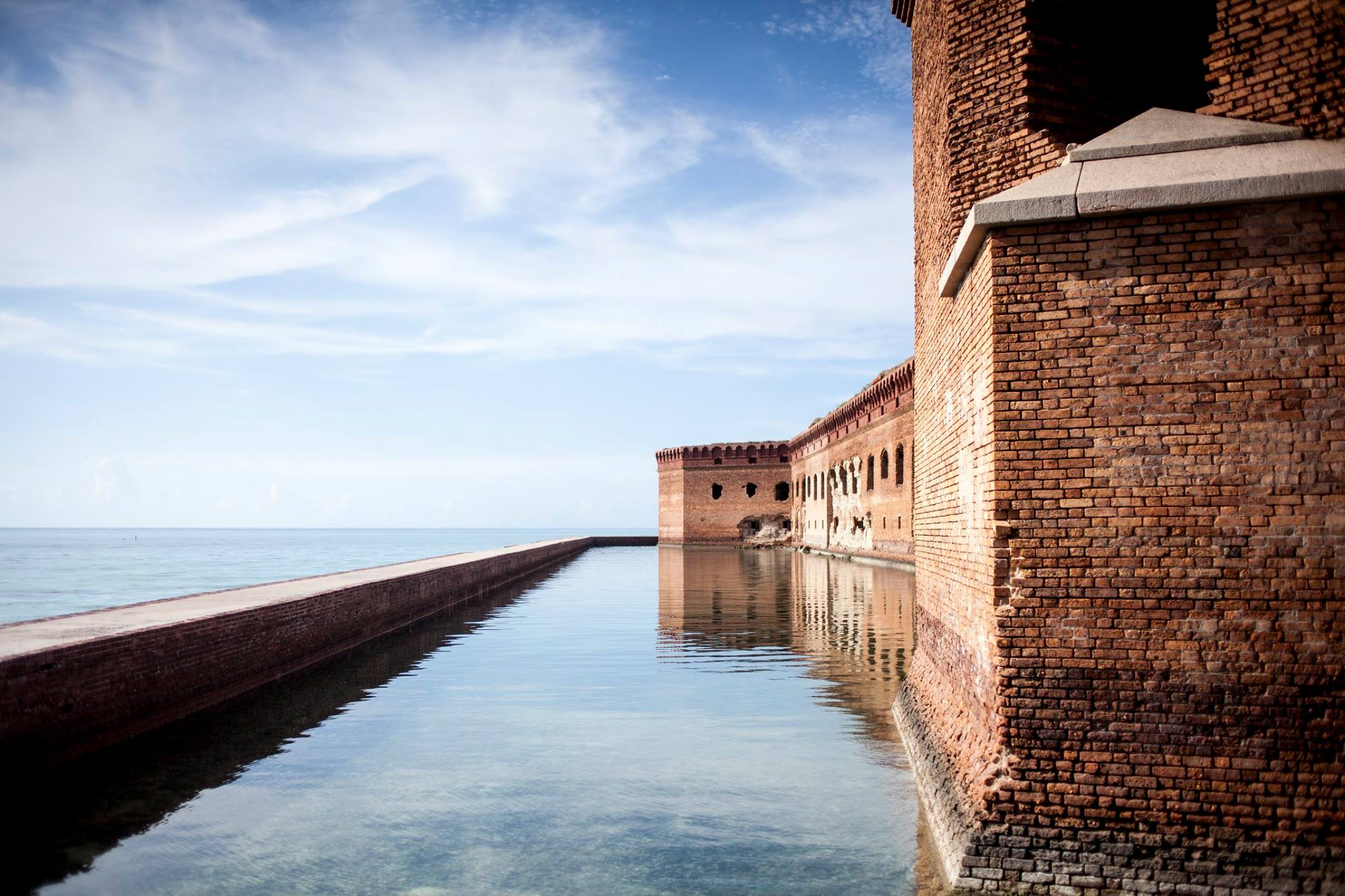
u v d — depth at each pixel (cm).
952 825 589
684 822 712
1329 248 505
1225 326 518
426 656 1532
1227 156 537
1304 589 498
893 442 3438
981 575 600
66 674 829
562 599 2605
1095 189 534
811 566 3950
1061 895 513
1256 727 500
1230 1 580
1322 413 502
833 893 577
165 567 6494
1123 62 693
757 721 1031
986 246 575
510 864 634
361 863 639
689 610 2212
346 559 7875
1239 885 488
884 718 1043
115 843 676
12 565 6812
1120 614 526
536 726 1022
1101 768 521
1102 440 534
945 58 751
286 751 923
